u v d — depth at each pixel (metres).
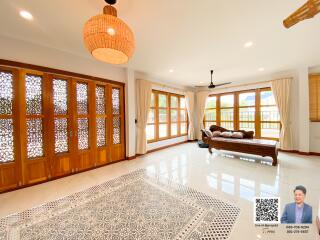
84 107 3.83
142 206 2.29
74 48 3.34
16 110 2.88
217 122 7.19
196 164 4.14
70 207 2.29
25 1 1.94
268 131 5.78
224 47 3.28
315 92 4.70
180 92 7.07
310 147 4.86
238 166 3.93
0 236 1.77
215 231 1.79
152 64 4.36
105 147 4.23
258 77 5.79
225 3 2.00
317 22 2.40
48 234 1.79
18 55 2.91
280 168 3.73
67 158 3.51
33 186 3.00
